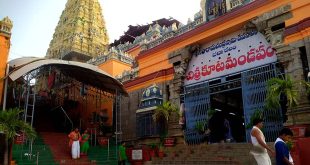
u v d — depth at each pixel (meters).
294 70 13.48
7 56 15.54
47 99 24.31
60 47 34.50
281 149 5.59
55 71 21.84
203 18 18.41
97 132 22.31
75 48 32.38
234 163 11.22
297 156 8.90
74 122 24.50
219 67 17.22
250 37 16.09
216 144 14.02
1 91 14.87
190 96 18.30
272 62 14.71
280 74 14.12
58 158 14.91
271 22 14.92
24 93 18.72
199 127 16.45
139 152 16.00
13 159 13.25
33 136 12.67
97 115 24.00
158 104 18.95
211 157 12.67
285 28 14.20
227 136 17.36
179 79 18.69
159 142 17.12
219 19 17.14
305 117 12.15
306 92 12.48
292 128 11.49
